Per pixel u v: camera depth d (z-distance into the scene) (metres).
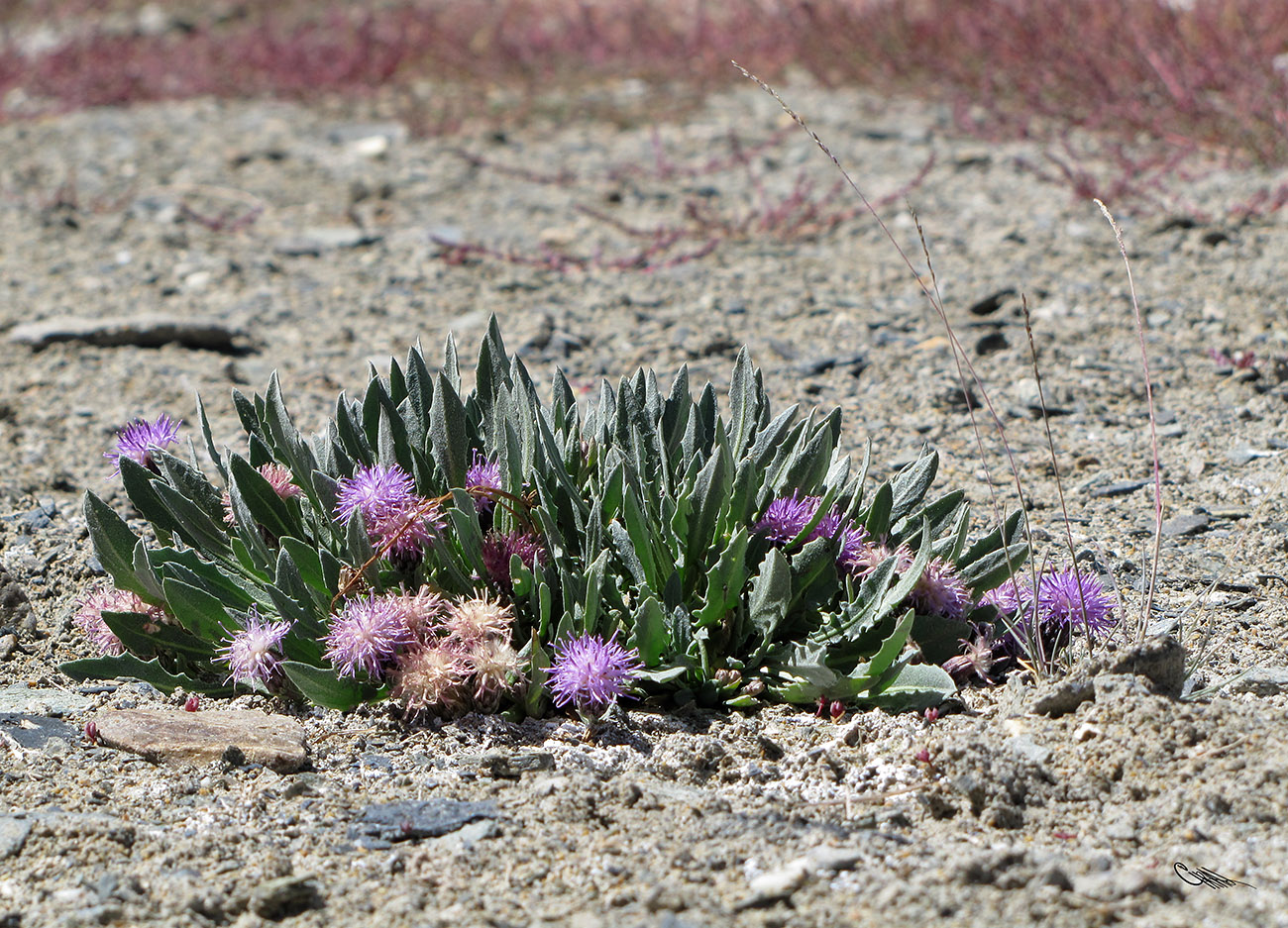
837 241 16.09
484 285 14.91
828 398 11.67
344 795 5.71
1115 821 5.25
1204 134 18.12
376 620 6.12
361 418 7.14
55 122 23.45
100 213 17.89
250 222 17.31
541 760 5.93
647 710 6.50
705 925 4.63
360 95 24.34
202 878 5.07
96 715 6.38
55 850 5.24
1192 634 7.23
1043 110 19.58
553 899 4.89
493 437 6.94
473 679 6.30
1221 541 8.59
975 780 5.45
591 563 6.42
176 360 12.96
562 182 18.80
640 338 13.24
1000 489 9.66
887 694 6.34
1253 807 5.14
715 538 6.56
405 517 6.34
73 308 14.27
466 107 23.05
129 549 6.74
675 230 15.85
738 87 23.69
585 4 28.31
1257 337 12.30
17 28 31.02
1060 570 8.07
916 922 4.59
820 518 6.67
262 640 6.22
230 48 26.31
